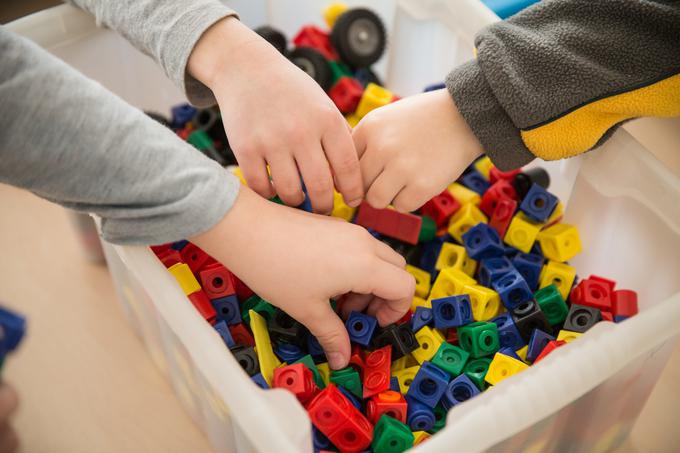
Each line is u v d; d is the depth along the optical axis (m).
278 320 0.77
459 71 0.72
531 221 0.89
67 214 0.94
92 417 0.85
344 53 1.09
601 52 0.67
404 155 0.71
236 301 0.79
